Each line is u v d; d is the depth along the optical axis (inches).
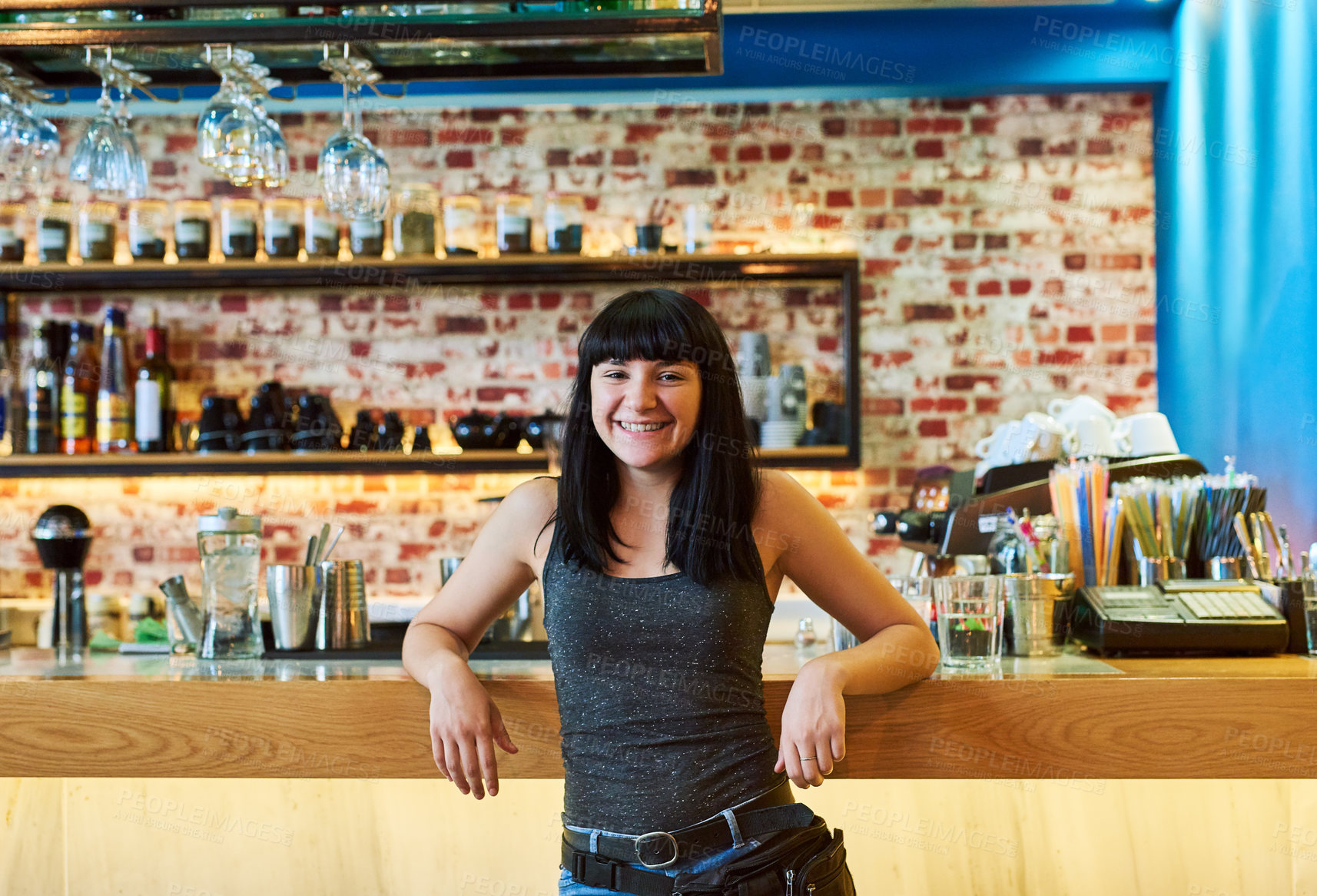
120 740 59.1
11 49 75.1
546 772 57.3
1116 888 65.1
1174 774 56.3
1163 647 67.2
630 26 69.1
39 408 129.8
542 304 137.9
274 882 67.6
